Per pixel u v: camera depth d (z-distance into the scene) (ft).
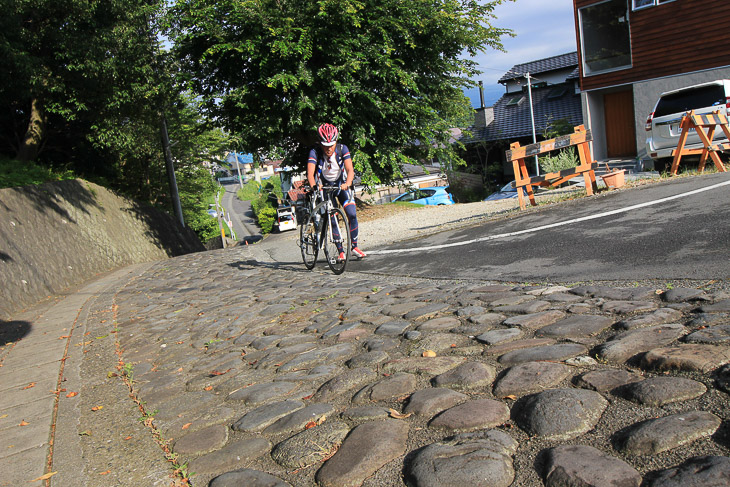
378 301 16.49
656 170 42.96
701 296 10.70
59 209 46.03
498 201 54.24
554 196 35.40
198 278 31.40
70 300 29.04
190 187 110.42
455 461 6.37
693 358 7.68
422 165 69.10
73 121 66.33
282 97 54.13
